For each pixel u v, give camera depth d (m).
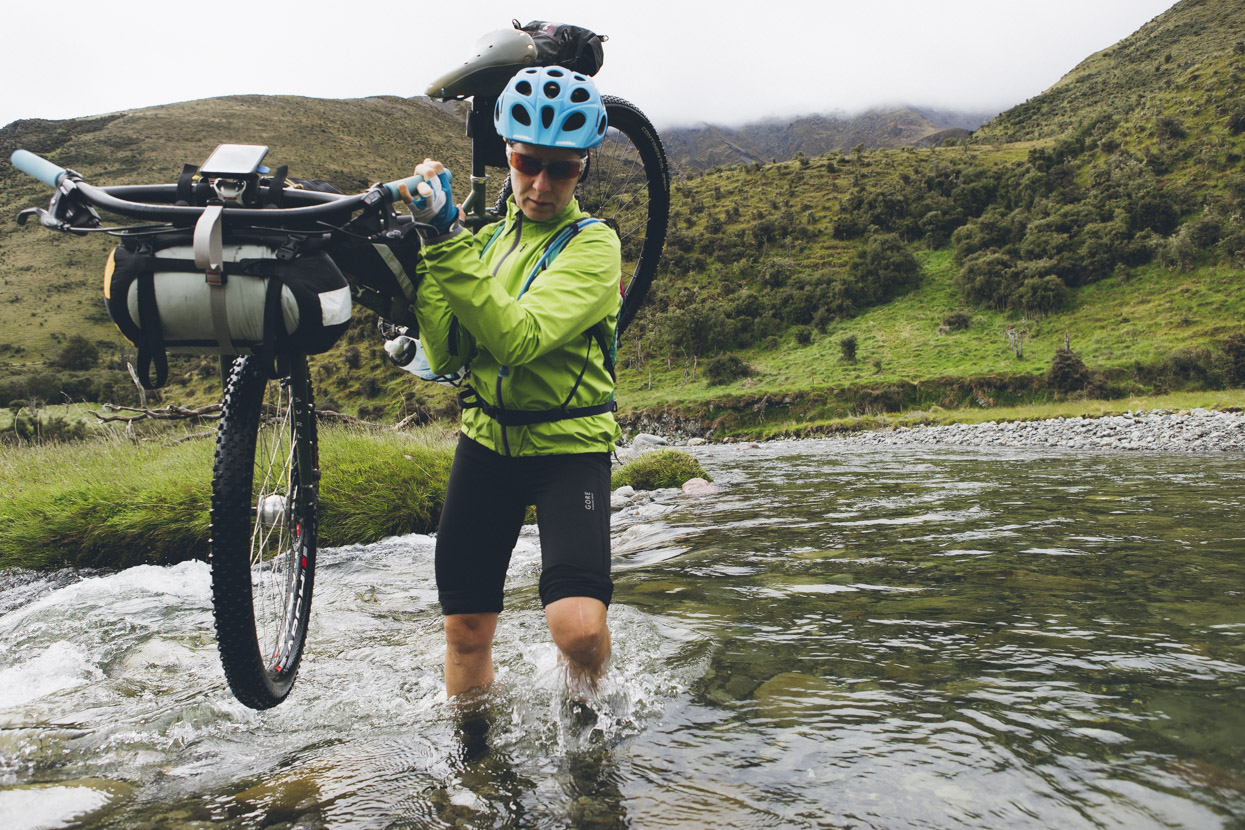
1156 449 17.84
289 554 2.38
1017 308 56.34
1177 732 1.81
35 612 4.04
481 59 2.34
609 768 1.83
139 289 1.53
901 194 77.25
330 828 1.60
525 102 1.96
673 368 62.16
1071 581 3.56
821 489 9.18
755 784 1.70
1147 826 1.41
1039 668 2.34
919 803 1.56
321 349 1.68
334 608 4.11
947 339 54.81
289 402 2.30
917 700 2.13
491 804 1.68
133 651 3.26
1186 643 2.51
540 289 1.93
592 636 1.97
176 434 9.64
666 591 3.88
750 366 57.12
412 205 1.62
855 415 44.69
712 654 2.69
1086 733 1.84
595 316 1.97
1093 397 41.12
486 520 2.23
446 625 2.29
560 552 2.03
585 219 2.13
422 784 1.80
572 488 2.09
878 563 4.27
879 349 55.53
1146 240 56.59
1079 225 61.41
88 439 10.12
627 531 6.70
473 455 2.23
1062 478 9.59
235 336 1.58
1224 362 40.44
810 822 1.52
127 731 2.23
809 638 2.83
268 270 1.55
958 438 26.94
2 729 2.27
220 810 1.71
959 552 4.46
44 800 1.76
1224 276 50.22
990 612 3.06
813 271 70.12
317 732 2.23
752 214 84.44
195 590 4.66
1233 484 8.17
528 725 2.12
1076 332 50.56
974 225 68.12
